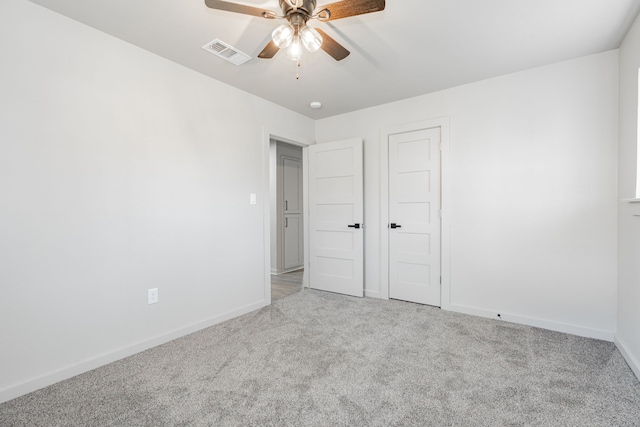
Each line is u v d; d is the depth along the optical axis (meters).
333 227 3.91
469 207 3.03
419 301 3.40
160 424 1.50
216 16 1.95
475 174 3.00
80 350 1.99
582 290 2.52
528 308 2.76
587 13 1.92
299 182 5.59
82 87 2.01
